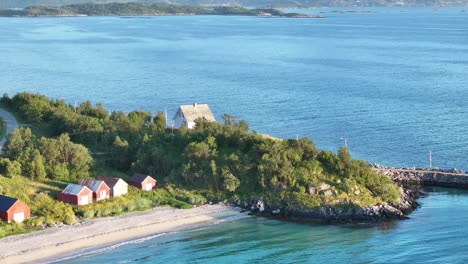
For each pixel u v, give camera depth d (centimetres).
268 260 8594
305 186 10425
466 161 13250
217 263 8494
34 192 10212
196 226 9619
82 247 8775
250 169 10931
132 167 11519
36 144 11444
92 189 10138
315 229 9588
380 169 12250
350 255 8706
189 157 11250
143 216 9838
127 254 8669
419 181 11900
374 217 9944
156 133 12769
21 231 9050
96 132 12925
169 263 8462
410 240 9125
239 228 9600
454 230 9425
